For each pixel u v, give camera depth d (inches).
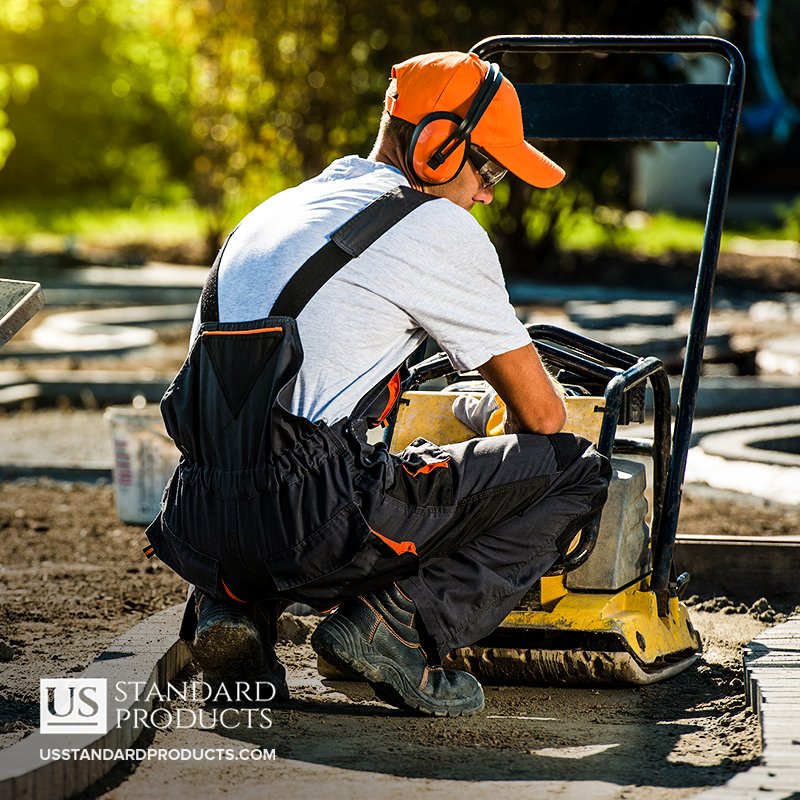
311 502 451.5
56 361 1745.8
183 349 1875.0
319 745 467.2
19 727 480.4
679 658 570.9
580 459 499.8
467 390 600.1
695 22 2657.5
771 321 2092.8
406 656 487.5
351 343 464.1
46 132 5088.6
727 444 1129.4
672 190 4092.0
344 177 496.1
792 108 3553.2
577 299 2306.8
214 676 511.5
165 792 419.8
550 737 478.0
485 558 492.4
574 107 615.5
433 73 492.1
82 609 674.8
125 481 911.7
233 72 2775.6
